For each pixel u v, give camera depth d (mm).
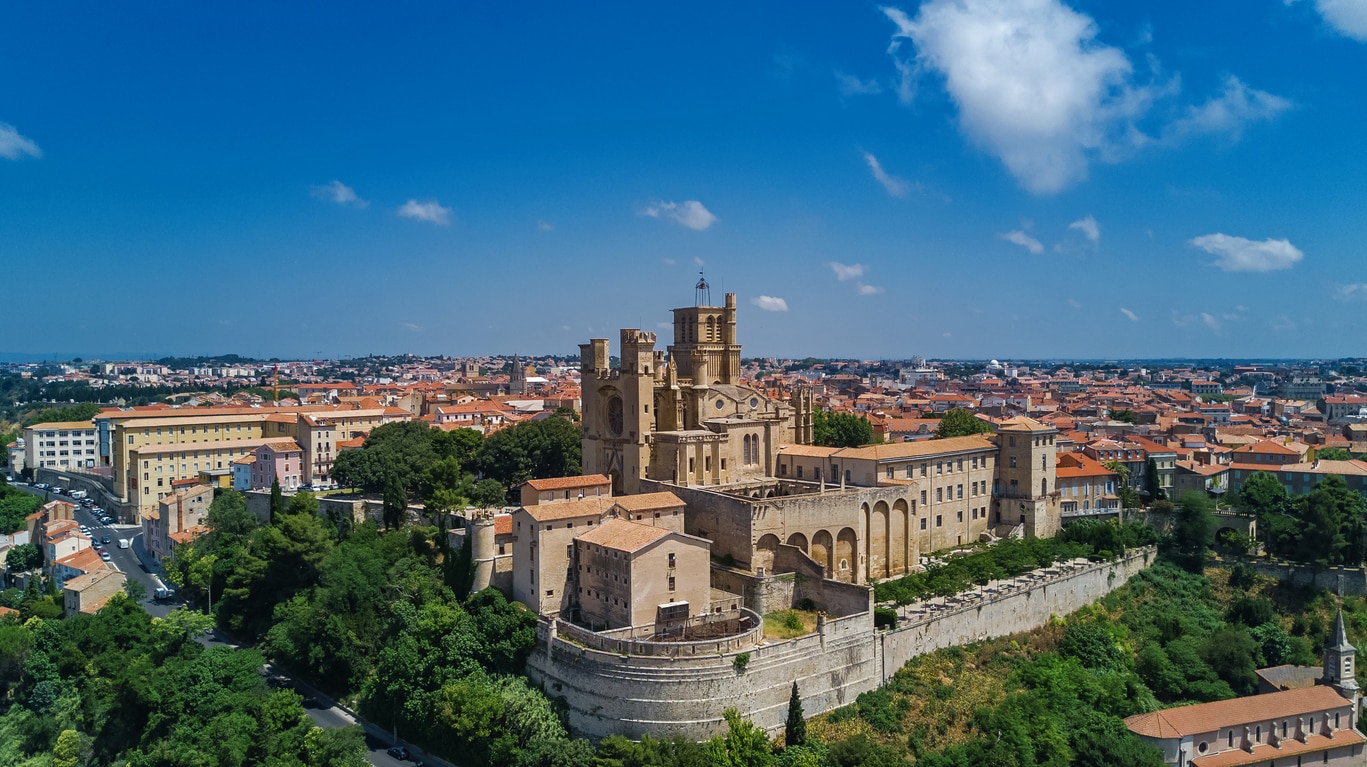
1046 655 139625
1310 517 166625
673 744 106938
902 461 162125
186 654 148375
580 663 115688
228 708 129750
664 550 124125
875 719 119000
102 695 138750
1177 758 117500
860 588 127750
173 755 120062
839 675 121750
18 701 149375
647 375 160500
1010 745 114750
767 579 133375
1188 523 176000
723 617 126938
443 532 153000
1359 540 163875
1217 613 159875
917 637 131625
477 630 127812
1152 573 170750
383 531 176125
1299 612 158875
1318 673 137500
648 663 110750
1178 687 137375
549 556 131375
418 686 125688
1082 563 162625
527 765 109188
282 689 138125
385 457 188750
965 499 174500
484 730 113812
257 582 163000
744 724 106875
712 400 169375
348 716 136125
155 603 182000
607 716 112500
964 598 142125
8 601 192250
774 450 175750
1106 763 113688
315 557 160375
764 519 138875
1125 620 156250
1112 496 190875
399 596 145875
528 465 192875
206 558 177500
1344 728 126688
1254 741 122000
